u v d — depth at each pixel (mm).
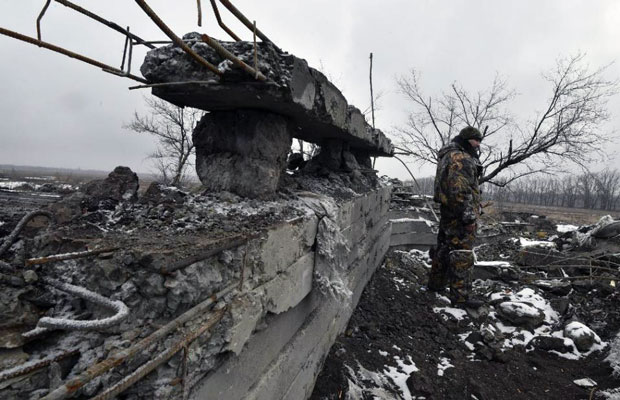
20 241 1338
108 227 1436
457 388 2961
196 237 1317
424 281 5344
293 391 2027
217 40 1553
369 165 5312
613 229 5543
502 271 5375
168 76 1602
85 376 776
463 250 4180
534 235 7562
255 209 1817
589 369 3391
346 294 2414
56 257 993
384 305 4270
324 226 2229
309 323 2264
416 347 3533
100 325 967
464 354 3539
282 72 1621
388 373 3014
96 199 1739
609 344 3715
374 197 4391
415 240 7125
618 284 4766
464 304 4258
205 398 1181
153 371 1000
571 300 4727
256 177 1945
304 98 1834
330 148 3525
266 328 1640
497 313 4352
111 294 1107
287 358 1868
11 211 1731
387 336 3633
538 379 3225
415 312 4273
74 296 1152
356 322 3699
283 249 1712
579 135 9336
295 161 3838
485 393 2918
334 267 2430
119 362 856
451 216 4250
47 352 1029
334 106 2359
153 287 1056
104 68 1303
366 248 4094
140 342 917
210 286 1188
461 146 4383
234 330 1271
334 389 2514
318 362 2561
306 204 2191
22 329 1044
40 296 1151
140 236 1304
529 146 9742
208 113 2105
